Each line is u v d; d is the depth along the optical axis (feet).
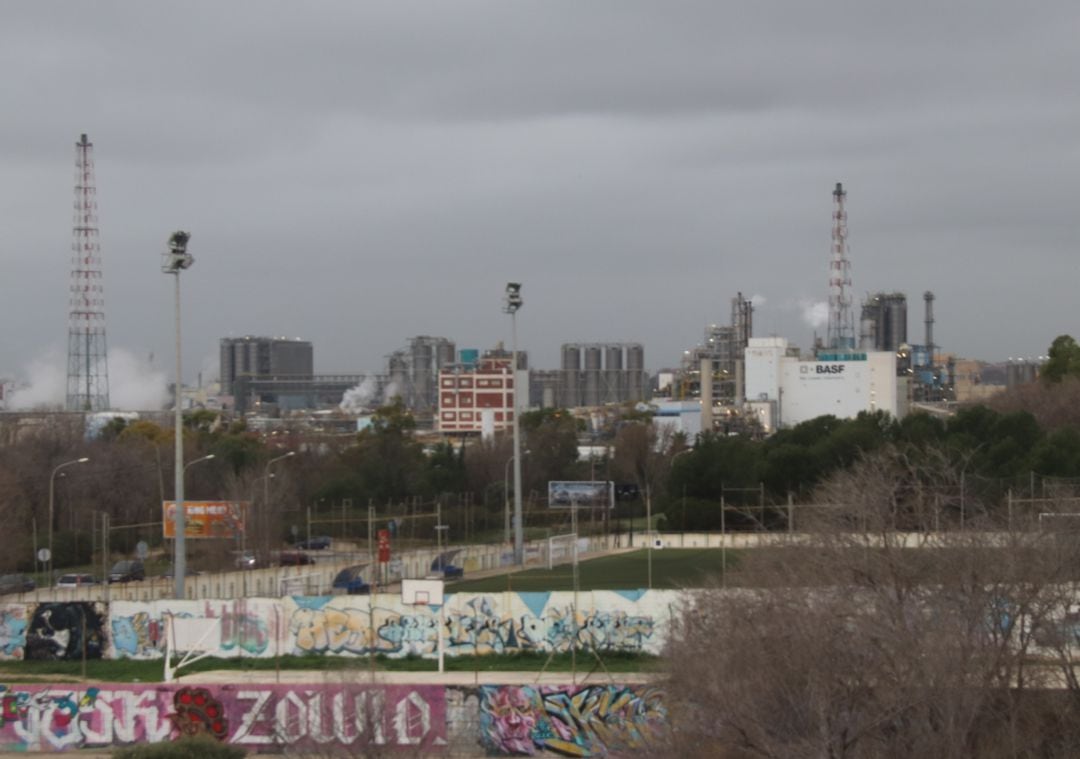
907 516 233.14
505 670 240.94
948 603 185.06
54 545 433.07
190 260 292.40
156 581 374.84
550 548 411.54
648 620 251.39
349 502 554.46
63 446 584.81
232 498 468.75
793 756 156.25
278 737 203.51
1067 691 184.96
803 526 272.72
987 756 170.30
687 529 492.95
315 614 258.37
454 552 421.59
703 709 170.30
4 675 249.75
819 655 163.63
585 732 203.00
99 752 211.82
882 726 167.43
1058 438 483.92
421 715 204.95
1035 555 196.85
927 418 531.50
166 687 212.64
